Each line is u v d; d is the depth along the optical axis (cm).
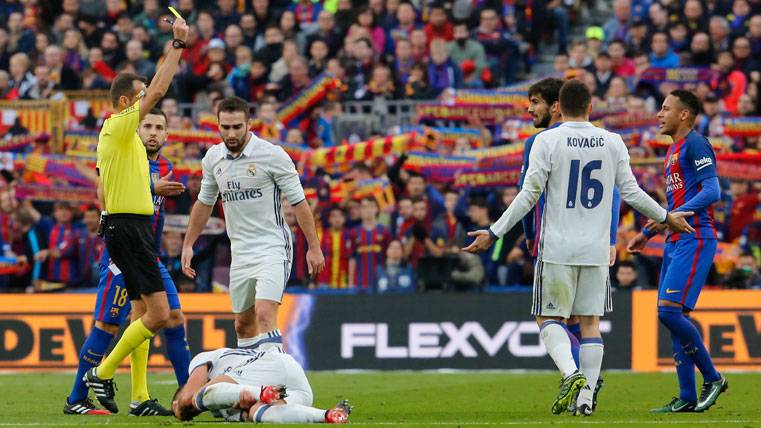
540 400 3064
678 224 2495
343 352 4219
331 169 4625
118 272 2723
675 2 5509
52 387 3562
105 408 2692
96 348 2727
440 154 4588
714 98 4909
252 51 5684
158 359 4191
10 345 4216
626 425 2227
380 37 5603
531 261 4538
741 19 5566
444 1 5784
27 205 4747
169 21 2494
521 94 4769
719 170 4575
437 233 4538
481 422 2325
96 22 5919
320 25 5634
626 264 4412
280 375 2269
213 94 5331
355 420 2439
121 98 2566
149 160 2720
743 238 4556
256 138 2584
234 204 2588
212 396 2233
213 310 4203
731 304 4084
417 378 3872
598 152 2444
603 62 5206
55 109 4897
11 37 5941
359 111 5194
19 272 4688
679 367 2692
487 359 4166
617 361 4141
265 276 2556
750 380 3644
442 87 5269
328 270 4544
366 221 4547
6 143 4872
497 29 5556
